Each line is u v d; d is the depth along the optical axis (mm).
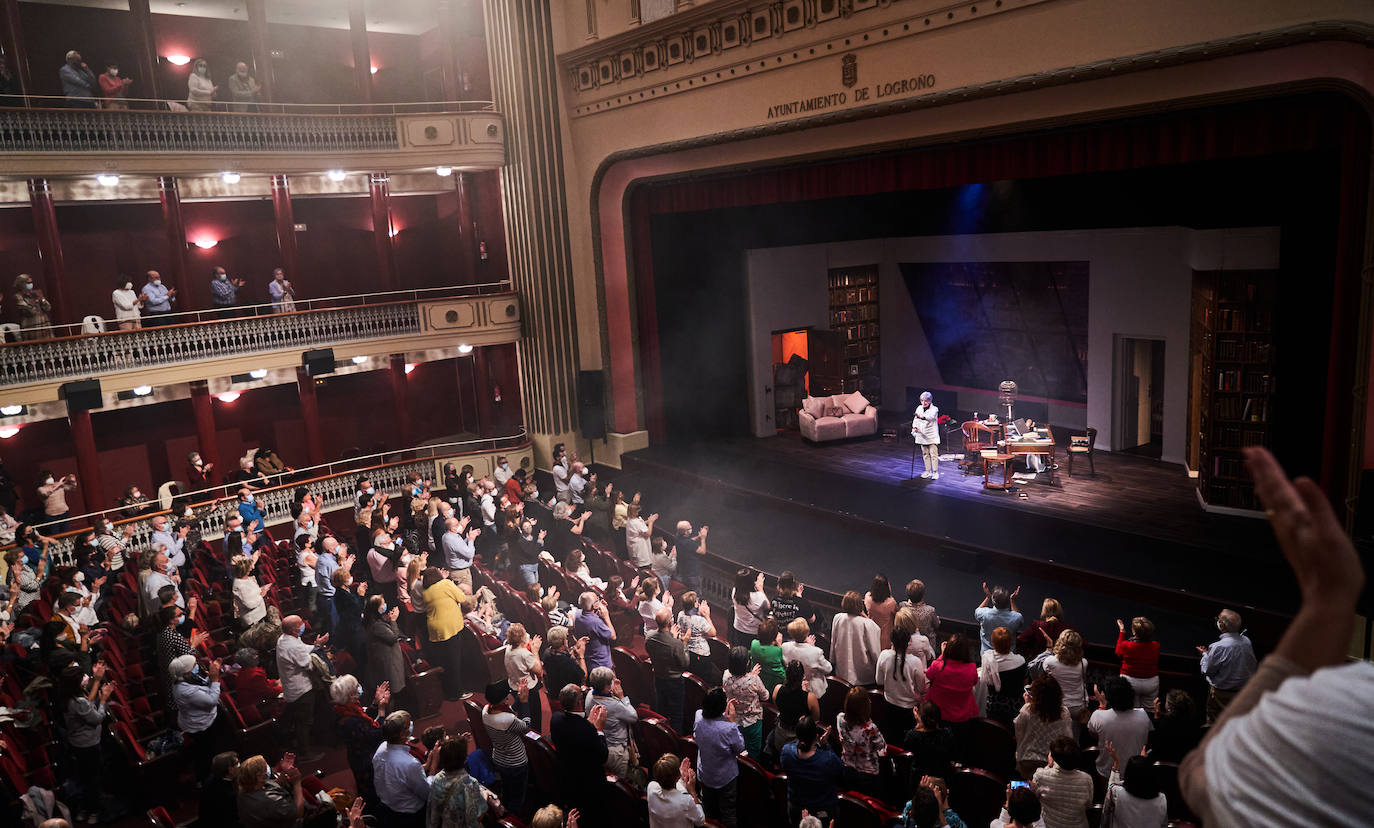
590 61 18750
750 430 21688
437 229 23453
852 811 6145
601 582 12922
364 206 22562
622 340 20562
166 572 12086
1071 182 14516
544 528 15242
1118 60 11305
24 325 16250
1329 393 10984
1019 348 20938
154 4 19531
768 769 7617
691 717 8930
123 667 10508
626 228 19766
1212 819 817
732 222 19625
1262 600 11000
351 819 6367
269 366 18312
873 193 15492
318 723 9867
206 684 8922
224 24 20812
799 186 16391
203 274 20656
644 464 19828
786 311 21391
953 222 16609
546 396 20797
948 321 21953
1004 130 12938
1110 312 17609
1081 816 5477
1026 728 6688
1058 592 12367
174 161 17125
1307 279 12141
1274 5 10062
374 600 9930
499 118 19969
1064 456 17922
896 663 7848
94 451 16797
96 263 19250
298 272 19828
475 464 20406
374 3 21031
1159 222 13883
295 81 21859
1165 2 10844
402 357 20375
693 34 16484
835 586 13070
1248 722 810
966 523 14492
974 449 16891
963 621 11469
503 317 20547
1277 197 12156
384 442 23344
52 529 16219
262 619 10547
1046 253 18703
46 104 18750
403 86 23312
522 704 8828
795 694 6910
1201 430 14414
